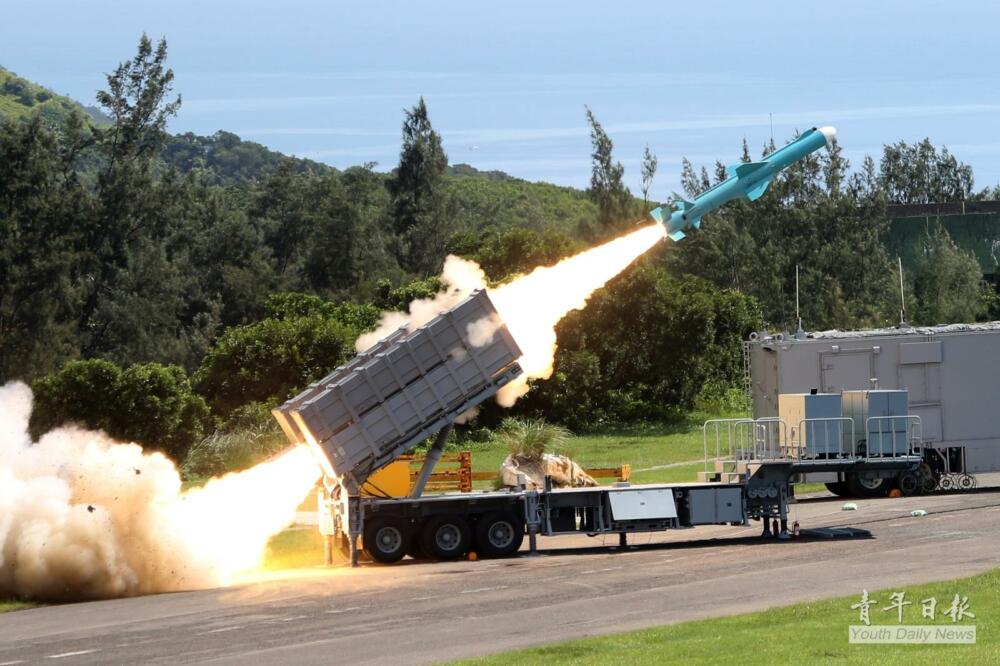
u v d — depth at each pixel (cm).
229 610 5256
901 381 8981
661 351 15338
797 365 8975
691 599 5044
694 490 6919
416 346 6394
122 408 10944
